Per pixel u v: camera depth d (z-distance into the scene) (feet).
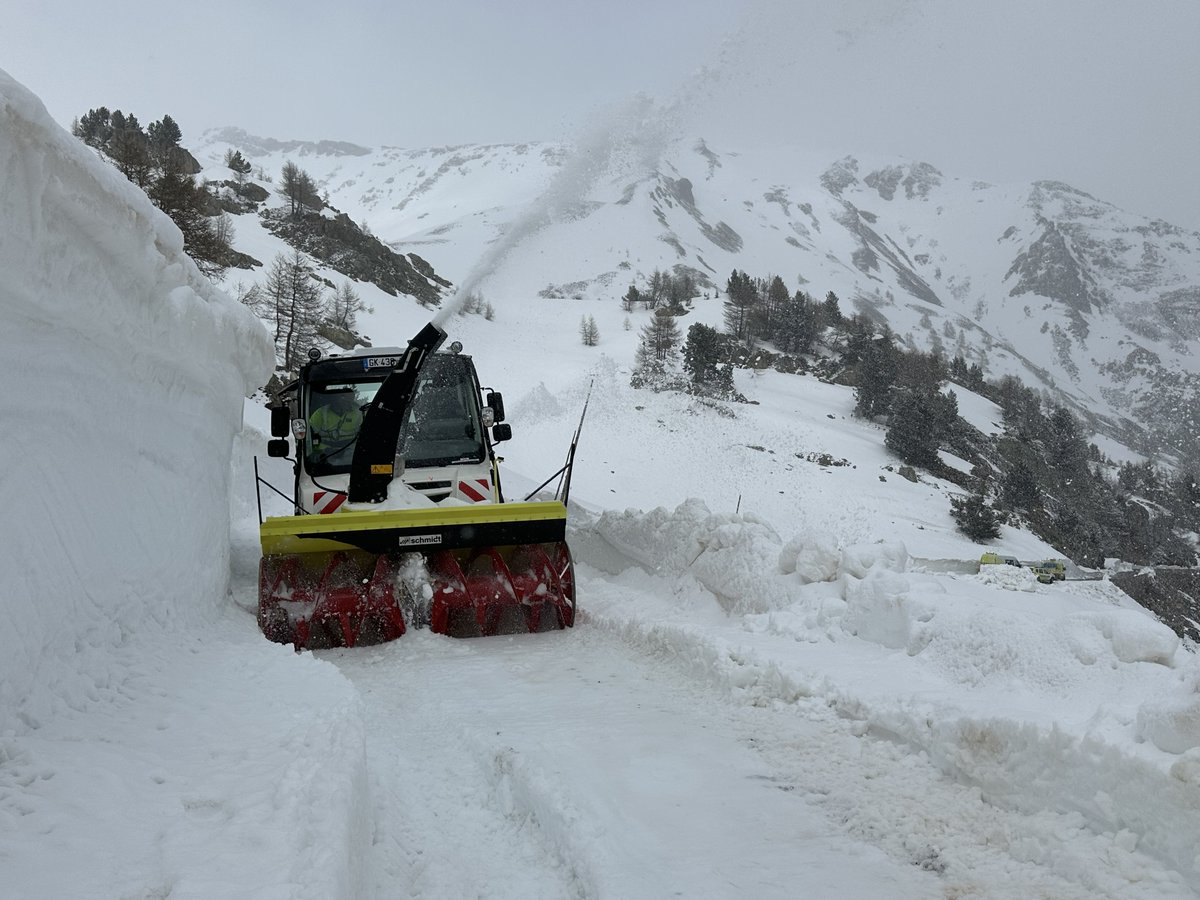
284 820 9.47
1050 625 16.05
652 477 194.39
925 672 17.20
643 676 20.57
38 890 7.60
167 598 17.93
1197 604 185.88
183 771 10.81
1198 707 10.55
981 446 353.72
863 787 13.57
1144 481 451.53
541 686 19.95
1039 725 12.31
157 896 7.91
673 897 10.46
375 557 25.20
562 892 11.12
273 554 24.26
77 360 13.67
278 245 326.03
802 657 18.90
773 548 25.44
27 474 11.85
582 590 30.55
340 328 256.32
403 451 27.37
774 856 11.51
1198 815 10.03
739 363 373.20
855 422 304.91
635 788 13.61
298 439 27.89
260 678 15.94
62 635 12.55
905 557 22.97
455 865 11.71
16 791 9.15
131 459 16.52
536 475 180.45
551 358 298.76
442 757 15.83
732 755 15.07
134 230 14.21
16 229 10.85
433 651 23.29
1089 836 11.13
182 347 18.58
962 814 12.52
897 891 10.61
